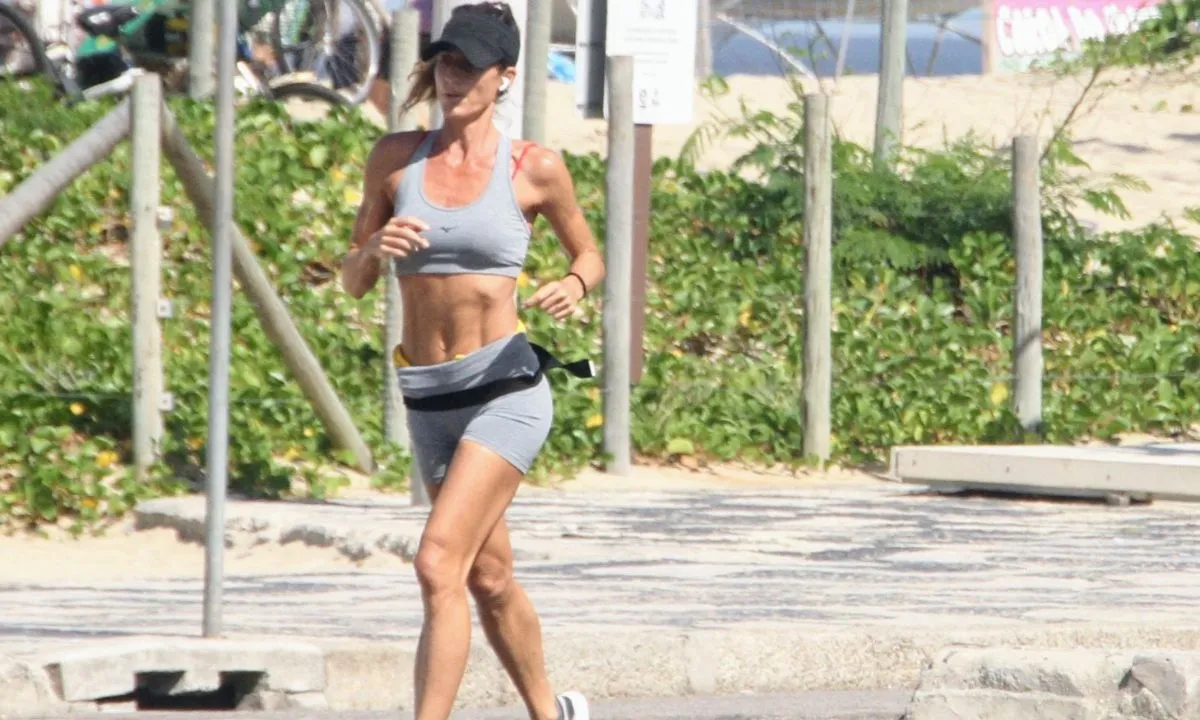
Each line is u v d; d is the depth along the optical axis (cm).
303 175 5756
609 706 2566
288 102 6788
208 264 5250
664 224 6088
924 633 2794
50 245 5272
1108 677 2191
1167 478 4519
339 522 3853
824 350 5116
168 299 4709
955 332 5731
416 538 3684
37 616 2923
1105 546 3903
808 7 8738
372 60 6938
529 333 5297
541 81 5438
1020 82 8950
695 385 5262
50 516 4088
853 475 5131
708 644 2703
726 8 8750
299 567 3716
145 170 4250
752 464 5103
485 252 2066
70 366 4631
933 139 8100
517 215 2080
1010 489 4722
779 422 5228
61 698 2433
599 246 5766
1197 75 8669
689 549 3766
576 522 4128
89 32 6575
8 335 4681
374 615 2956
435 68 2089
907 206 6191
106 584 3369
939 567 3575
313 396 4466
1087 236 6450
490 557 2122
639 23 4916
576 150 7294
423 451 2128
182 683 2514
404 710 2558
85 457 4238
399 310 4678
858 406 5325
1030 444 5294
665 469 4994
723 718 2441
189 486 4288
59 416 4397
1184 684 2139
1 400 4359
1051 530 4153
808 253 5091
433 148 2097
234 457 4403
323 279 5466
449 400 2078
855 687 2758
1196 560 3706
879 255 6006
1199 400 5709
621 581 3334
